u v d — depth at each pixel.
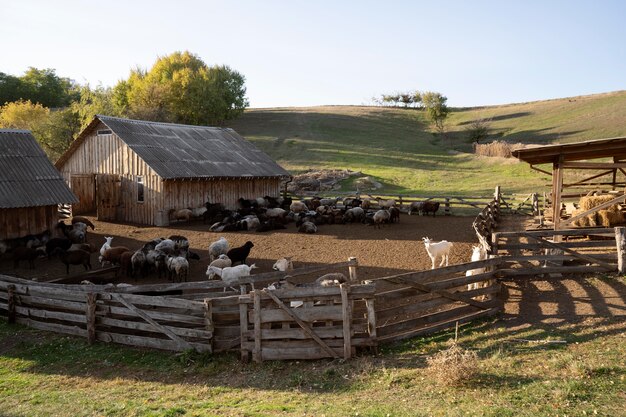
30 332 12.15
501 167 55.12
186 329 10.27
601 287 12.10
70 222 29.52
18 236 21.30
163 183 28.20
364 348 9.76
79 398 8.48
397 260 18.31
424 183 47.81
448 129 90.88
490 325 10.61
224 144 36.81
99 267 18.72
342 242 22.28
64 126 54.16
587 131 72.19
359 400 7.55
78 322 12.09
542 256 13.08
